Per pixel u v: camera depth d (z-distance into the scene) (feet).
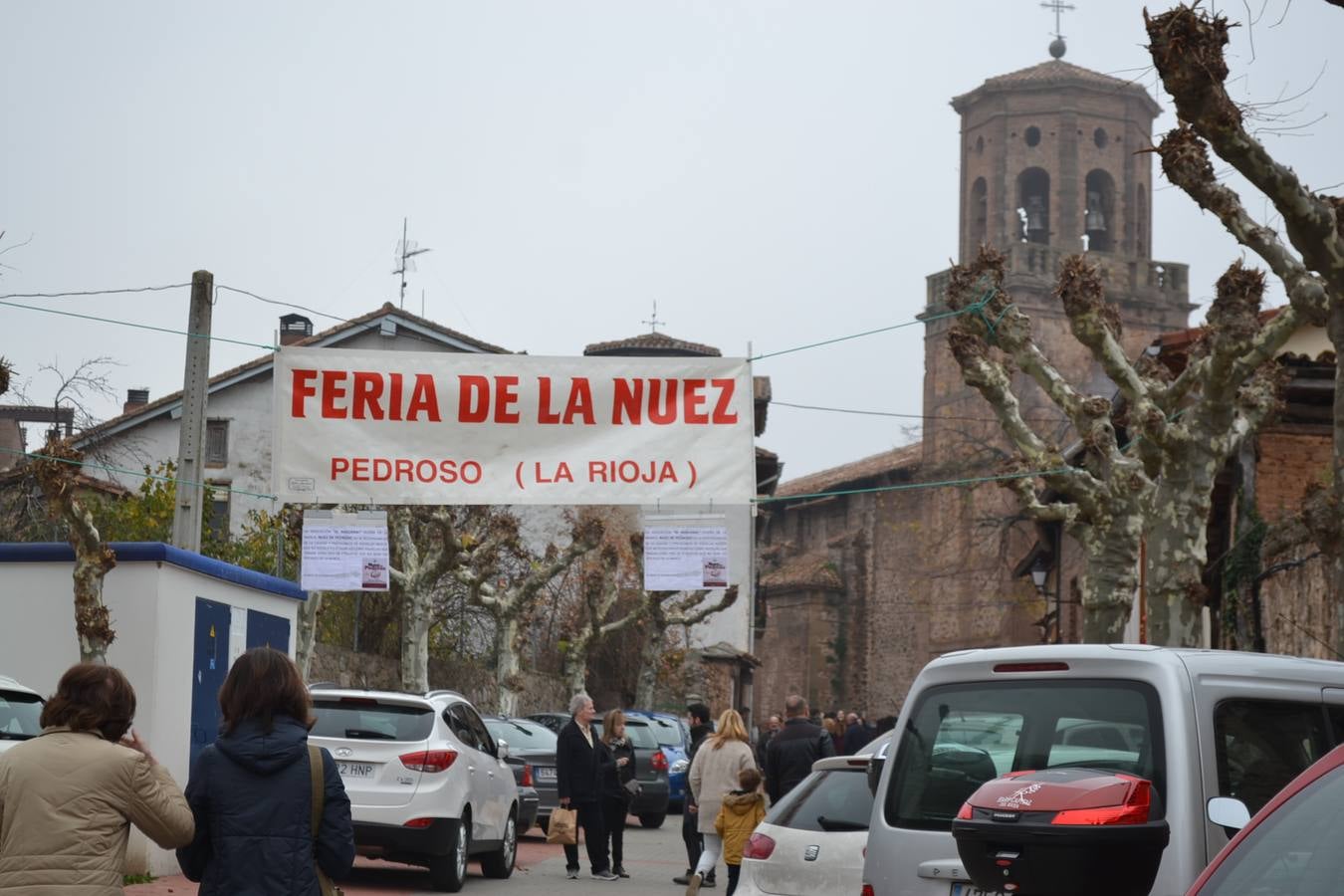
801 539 264.31
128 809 19.16
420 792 49.85
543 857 68.85
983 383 57.41
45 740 19.36
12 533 104.22
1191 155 44.11
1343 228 39.52
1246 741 20.47
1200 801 19.67
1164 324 235.20
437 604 129.29
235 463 143.02
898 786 22.97
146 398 172.76
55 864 18.74
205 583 53.83
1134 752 20.40
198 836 19.39
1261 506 71.87
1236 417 54.34
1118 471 53.16
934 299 240.32
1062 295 51.47
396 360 50.83
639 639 165.07
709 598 181.27
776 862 33.17
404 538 100.17
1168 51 37.70
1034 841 18.52
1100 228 235.81
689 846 56.70
